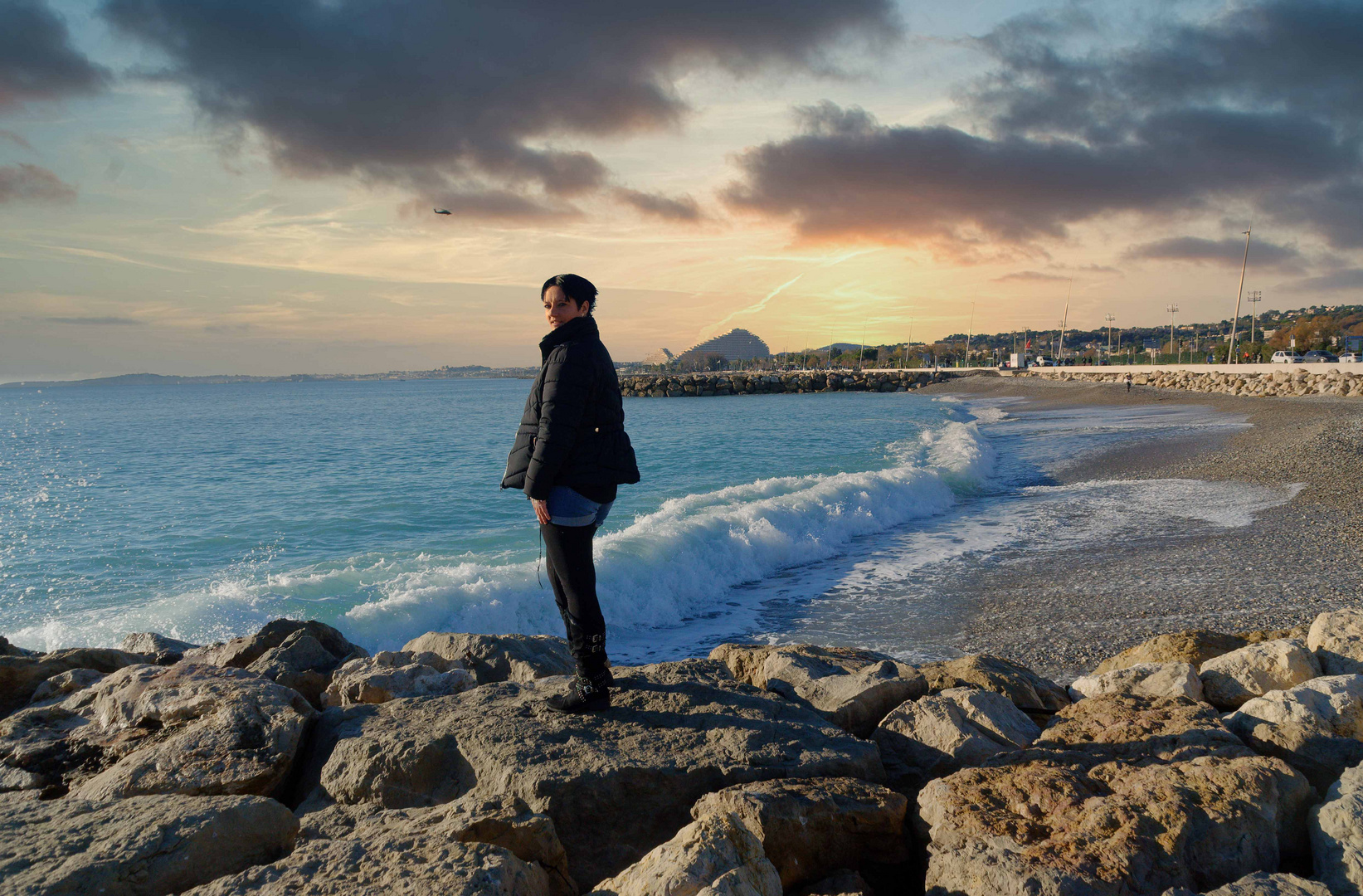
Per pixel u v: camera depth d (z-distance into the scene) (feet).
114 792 9.35
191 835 7.52
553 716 10.92
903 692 13.05
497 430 163.73
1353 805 7.95
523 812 8.34
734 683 12.42
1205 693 13.15
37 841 7.40
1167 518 48.57
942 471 68.39
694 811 8.67
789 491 61.52
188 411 269.85
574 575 10.71
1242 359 280.72
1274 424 95.66
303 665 16.26
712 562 39.37
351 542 49.73
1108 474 70.33
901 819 8.93
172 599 33.76
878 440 117.50
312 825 9.06
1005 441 107.34
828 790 8.91
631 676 12.38
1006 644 27.96
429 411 254.06
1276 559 36.04
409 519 57.88
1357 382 141.79
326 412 252.42
